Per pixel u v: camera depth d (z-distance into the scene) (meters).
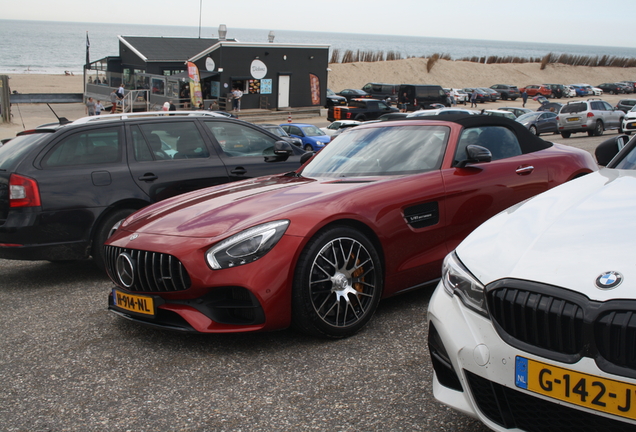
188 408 2.55
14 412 2.58
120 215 4.91
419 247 3.54
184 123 5.48
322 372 2.84
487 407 1.90
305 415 2.44
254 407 2.53
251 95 38.34
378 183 3.49
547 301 1.72
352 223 3.26
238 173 5.56
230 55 36.94
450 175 3.71
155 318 3.20
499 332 1.84
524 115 26.09
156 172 5.09
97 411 2.56
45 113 36.25
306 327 3.08
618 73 93.19
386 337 3.23
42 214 4.52
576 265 1.76
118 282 3.39
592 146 17.88
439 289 2.20
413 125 4.23
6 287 4.74
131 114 5.46
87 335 3.51
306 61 39.94
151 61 39.09
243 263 2.94
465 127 4.02
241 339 3.32
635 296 1.58
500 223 2.25
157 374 2.92
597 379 1.60
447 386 2.12
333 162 4.12
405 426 2.31
